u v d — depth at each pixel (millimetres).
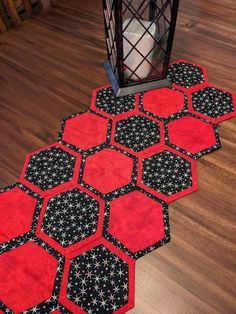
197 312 1025
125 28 1366
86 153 1434
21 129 1571
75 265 1123
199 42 1965
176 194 1284
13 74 1854
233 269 1101
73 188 1318
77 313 1029
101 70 1836
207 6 2232
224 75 1757
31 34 2105
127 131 1505
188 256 1135
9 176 1389
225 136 1479
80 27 2137
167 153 1413
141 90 1656
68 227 1212
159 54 1574
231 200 1271
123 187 1311
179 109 1585
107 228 1201
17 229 1216
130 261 1124
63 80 1798
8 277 1109
